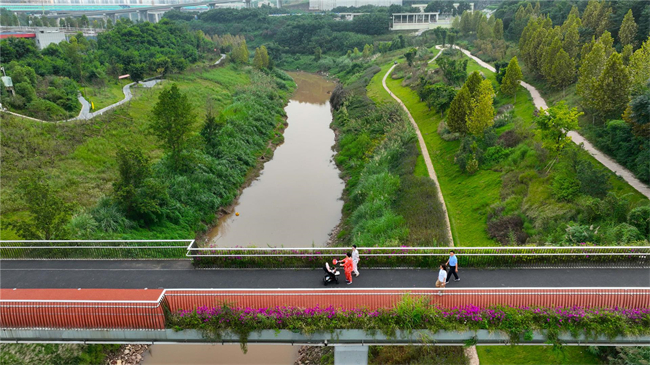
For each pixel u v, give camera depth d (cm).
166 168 4712
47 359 2544
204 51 12962
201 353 2788
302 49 15138
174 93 4528
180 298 2053
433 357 2288
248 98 8362
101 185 4500
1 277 2433
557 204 3244
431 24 16175
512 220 3344
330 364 2534
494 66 7938
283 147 6781
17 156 4575
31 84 6631
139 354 2777
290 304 2041
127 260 2600
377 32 15800
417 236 3306
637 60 4356
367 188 4525
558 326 1892
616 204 2894
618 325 1866
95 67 8794
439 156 5075
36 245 2708
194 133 6022
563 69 5600
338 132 7312
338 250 2483
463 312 1936
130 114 6397
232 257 2461
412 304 1958
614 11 7550
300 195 5078
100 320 1989
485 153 4475
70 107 6500
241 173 5531
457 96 4934
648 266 2336
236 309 1995
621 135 3656
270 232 4259
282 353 2795
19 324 2005
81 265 2553
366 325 1927
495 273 2325
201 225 4253
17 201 3812
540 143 4131
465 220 3688
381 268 2430
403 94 8169
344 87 10238
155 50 10669
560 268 2356
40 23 15475
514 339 1917
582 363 2214
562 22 9494
